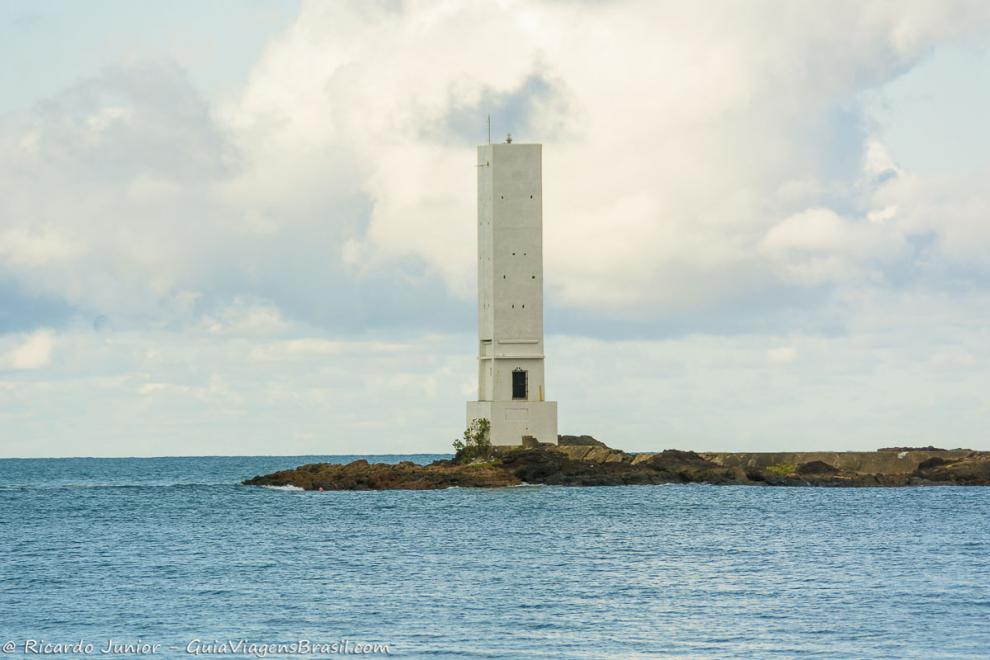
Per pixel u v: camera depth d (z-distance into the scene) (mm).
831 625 72750
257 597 80688
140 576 89188
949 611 76500
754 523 123000
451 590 83250
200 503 149750
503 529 116938
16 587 84812
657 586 85000
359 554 100000
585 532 114750
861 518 127938
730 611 76438
